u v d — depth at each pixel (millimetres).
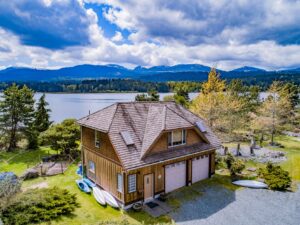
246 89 66250
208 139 19609
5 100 29906
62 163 23969
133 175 14781
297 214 13977
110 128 15531
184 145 17844
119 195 14977
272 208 14742
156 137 15414
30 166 23969
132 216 13781
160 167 16141
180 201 15734
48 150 30406
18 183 14266
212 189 17609
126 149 14844
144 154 14969
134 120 17203
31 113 31469
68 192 15516
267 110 33906
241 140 34906
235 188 17844
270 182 17781
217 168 22062
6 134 30625
